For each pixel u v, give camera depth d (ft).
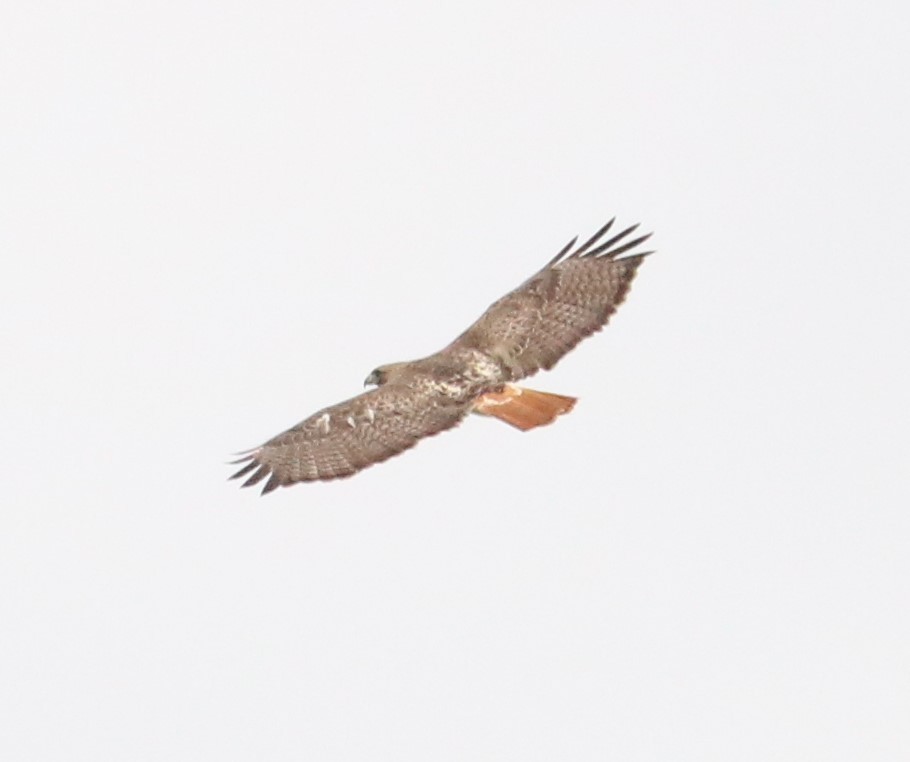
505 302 147.84
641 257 148.46
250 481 147.33
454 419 146.61
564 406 146.82
